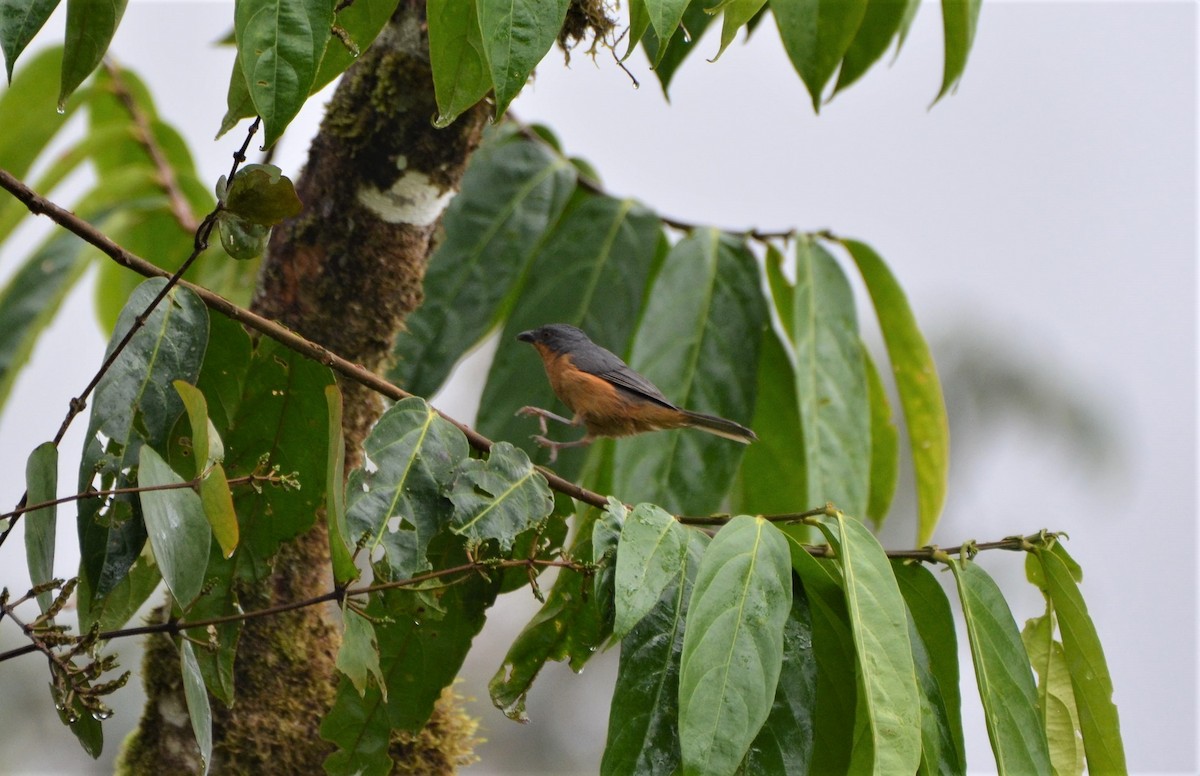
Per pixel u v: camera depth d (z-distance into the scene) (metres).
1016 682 5.96
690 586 5.70
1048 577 6.38
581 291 9.58
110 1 4.89
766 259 9.74
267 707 7.33
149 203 10.60
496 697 6.50
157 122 10.72
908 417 9.87
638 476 9.18
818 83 6.67
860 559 5.62
